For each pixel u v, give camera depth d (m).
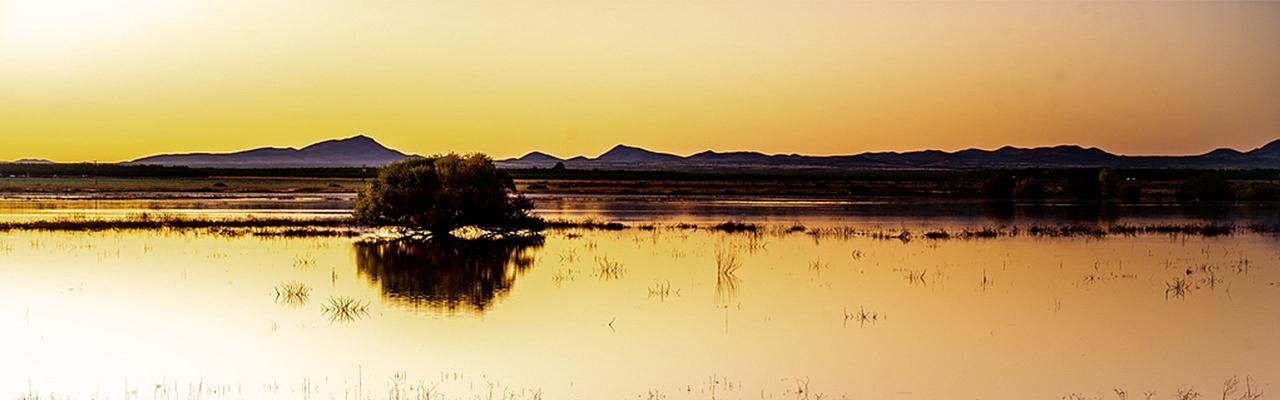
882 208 93.12
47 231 57.97
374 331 29.06
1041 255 48.78
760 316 31.66
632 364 25.69
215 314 31.39
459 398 22.73
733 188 147.38
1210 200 117.69
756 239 56.75
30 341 27.81
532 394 23.08
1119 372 25.25
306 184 160.25
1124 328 30.19
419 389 23.39
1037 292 36.69
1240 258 48.00
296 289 35.94
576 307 33.03
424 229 58.09
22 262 43.16
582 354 26.58
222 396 22.81
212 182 169.12
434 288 36.91
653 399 22.81
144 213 73.44
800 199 112.81
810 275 40.78
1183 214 86.00
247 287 36.69
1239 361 26.38
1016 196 128.25
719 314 31.95
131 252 47.31
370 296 34.91
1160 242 56.38
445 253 48.75
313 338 28.19
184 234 56.91
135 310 32.03
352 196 111.12
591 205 95.94
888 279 39.78
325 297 34.66
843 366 25.66
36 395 22.80
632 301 34.28
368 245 52.22
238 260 44.66
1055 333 29.45
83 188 133.38
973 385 24.11
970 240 57.00
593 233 60.75
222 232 58.16
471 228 62.38
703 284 38.16
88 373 24.64
